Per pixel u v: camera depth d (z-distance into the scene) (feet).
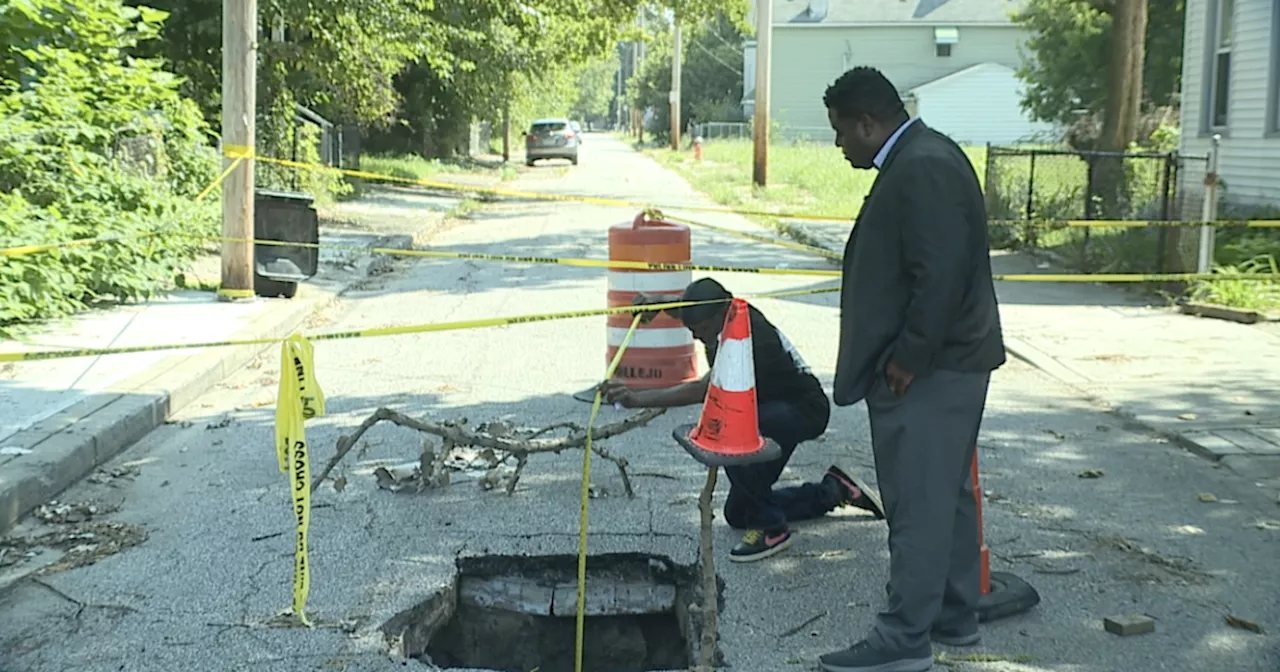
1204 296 37.37
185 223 39.22
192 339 30.55
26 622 15.01
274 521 18.67
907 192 12.79
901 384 13.03
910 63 205.05
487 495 19.89
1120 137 61.77
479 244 59.16
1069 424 24.50
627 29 101.96
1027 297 40.24
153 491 20.13
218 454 22.26
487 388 27.53
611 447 22.75
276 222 38.01
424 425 19.56
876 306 13.20
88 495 19.88
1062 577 16.52
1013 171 61.93
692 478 20.88
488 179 111.86
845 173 102.42
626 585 17.24
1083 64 112.88
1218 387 27.14
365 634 14.79
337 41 61.05
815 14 206.39
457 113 127.03
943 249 12.60
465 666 16.29
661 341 25.62
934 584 13.41
